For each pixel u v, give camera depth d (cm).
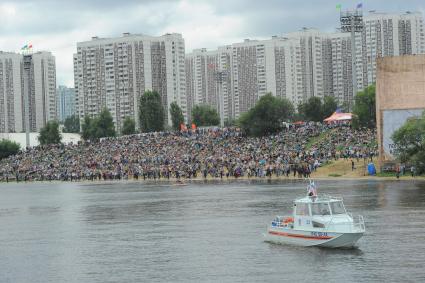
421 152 16888
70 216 12812
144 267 7575
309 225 8075
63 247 9144
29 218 12838
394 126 18038
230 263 7525
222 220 11019
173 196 15750
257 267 7244
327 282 6525
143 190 18188
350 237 7738
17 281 7194
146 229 10444
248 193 15350
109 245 9112
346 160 19750
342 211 8162
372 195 13300
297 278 6706
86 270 7575
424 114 17275
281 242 8425
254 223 10469
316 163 19750
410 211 10856
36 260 8275
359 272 6819
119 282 6944
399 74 18188
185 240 9194
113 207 13950
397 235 8719
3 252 8919
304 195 14138
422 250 7738
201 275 7050
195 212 12325
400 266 7012
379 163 18188
